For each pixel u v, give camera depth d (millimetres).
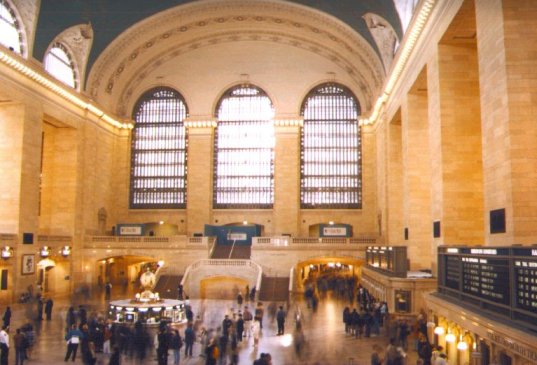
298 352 16188
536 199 14289
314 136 45031
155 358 16641
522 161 14438
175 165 45250
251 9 38156
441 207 21109
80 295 33375
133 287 38062
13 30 30266
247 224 44844
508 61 14820
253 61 44531
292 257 36531
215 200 45031
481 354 11805
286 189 43938
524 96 14641
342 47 40438
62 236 35656
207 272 33750
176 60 44750
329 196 44562
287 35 42000
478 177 21031
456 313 13523
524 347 9172
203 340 16781
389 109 34875
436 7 21312
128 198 44781
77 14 33438
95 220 40781
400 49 27359
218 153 45406
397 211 34750
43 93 32938
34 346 18094
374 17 32031
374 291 26688
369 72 40156
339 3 33344
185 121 44688
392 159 35125
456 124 21281
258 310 22016
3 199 30531
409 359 15898
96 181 40844
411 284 20953
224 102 45656
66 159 37500
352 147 44812
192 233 43969
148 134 45656
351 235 42656
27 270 31031
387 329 20344
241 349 17766
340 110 45000
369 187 43812
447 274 15758
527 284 10047
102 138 41812
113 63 39781
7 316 19750
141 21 36906
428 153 27969
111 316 21859
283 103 44594
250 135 45344
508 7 14992
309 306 28094
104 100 41469
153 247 37812
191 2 36250
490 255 11891
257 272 33500
